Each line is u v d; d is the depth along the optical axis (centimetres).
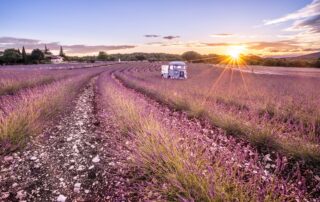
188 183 271
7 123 477
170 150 328
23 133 493
